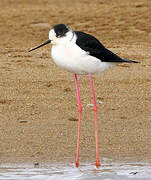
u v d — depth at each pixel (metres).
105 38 21.92
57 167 9.73
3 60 17.69
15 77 15.48
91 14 26.58
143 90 14.43
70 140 11.05
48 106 13.07
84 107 13.02
